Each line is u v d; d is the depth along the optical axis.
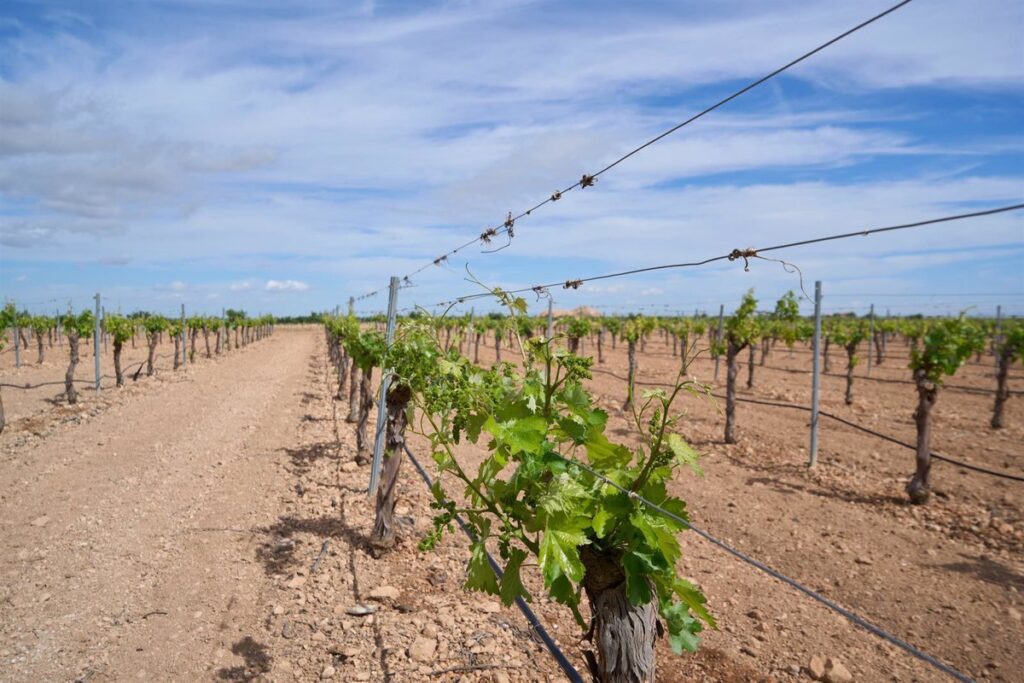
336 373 25.06
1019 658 4.80
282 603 5.65
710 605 5.67
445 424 3.90
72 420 14.05
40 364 25.67
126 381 21.45
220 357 34.62
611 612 2.70
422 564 6.35
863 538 7.18
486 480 3.03
